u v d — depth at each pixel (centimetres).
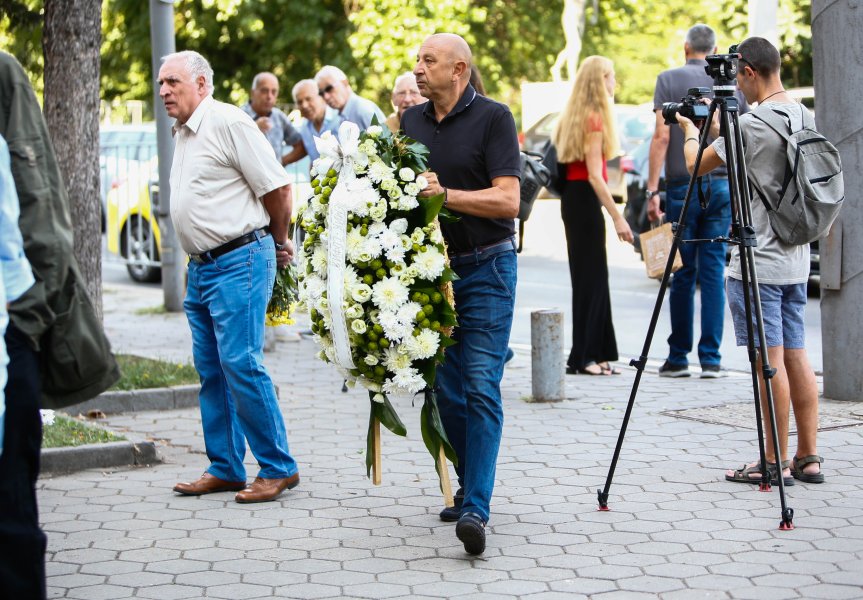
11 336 449
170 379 945
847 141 848
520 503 645
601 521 610
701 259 981
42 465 725
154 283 1789
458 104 588
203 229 657
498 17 3272
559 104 2609
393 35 2822
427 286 561
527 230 2173
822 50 861
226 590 526
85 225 1037
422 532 604
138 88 3153
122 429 849
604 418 845
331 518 630
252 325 662
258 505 657
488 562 554
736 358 1094
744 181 608
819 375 1005
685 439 777
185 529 615
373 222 559
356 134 558
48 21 1020
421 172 564
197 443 809
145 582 538
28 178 452
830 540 573
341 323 561
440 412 614
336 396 956
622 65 3897
